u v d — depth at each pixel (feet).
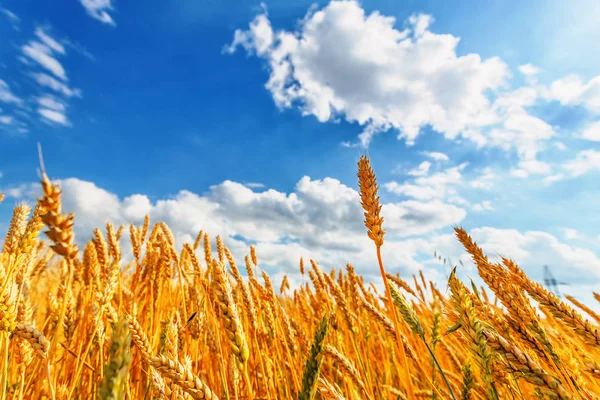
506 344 5.59
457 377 11.44
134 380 10.35
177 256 13.05
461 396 9.23
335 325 12.07
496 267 7.07
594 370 6.02
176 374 4.66
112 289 9.27
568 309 6.23
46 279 22.24
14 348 8.63
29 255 10.50
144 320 13.12
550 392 5.08
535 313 6.55
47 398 8.63
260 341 11.51
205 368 11.58
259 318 12.05
